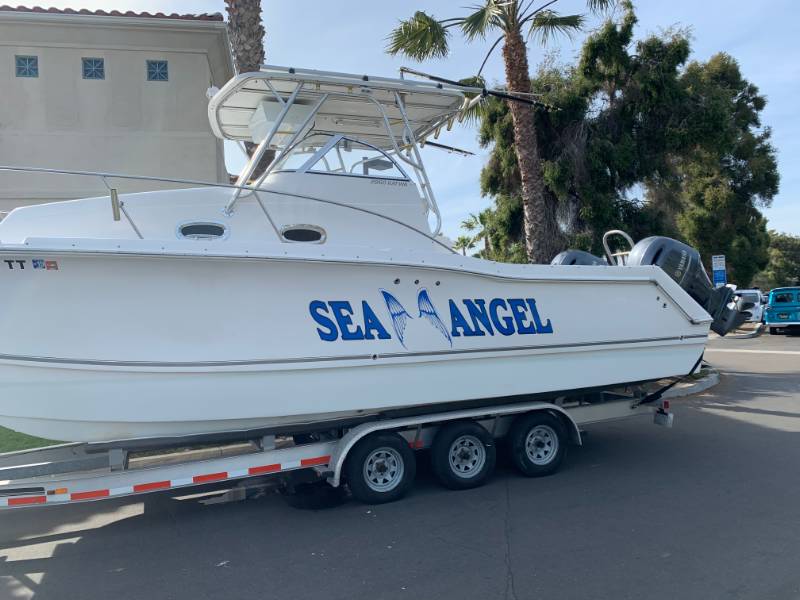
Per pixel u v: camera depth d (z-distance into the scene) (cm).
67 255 473
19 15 1351
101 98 1452
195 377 520
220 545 507
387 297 579
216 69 1623
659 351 720
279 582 433
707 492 600
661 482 638
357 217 625
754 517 527
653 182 1711
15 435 813
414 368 592
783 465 684
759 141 2814
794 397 1092
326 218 613
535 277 638
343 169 638
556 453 680
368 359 567
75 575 457
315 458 582
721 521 520
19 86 1409
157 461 593
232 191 589
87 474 524
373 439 588
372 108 711
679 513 544
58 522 581
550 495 606
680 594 394
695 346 741
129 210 559
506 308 631
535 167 1209
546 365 655
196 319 515
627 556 455
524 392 644
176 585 434
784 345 2050
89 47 1441
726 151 1659
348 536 515
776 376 1349
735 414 973
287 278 540
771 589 397
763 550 458
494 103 1625
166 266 503
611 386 709
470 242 2106
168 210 568
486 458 638
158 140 1479
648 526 514
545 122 1641
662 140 1612
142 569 464
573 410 713
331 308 557
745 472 663
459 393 613
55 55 1425
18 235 540
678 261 750
